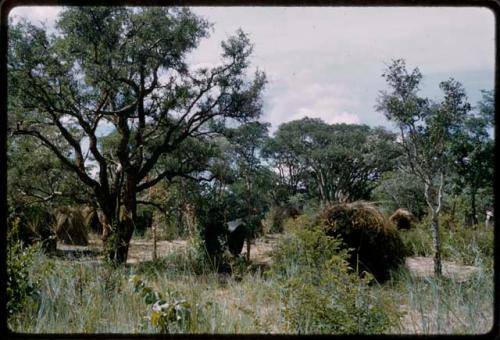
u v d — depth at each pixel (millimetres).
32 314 4137
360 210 7828
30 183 11844
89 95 11781
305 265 5707
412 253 9945
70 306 4250
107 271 5012
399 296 4801
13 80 10406
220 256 9586
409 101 7793
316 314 3721
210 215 11602
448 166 10094
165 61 11664
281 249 6453
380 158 11055
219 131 13227
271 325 3916
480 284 4867
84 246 12664
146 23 11109
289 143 29750
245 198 13102
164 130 13047
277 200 19594
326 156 28391
